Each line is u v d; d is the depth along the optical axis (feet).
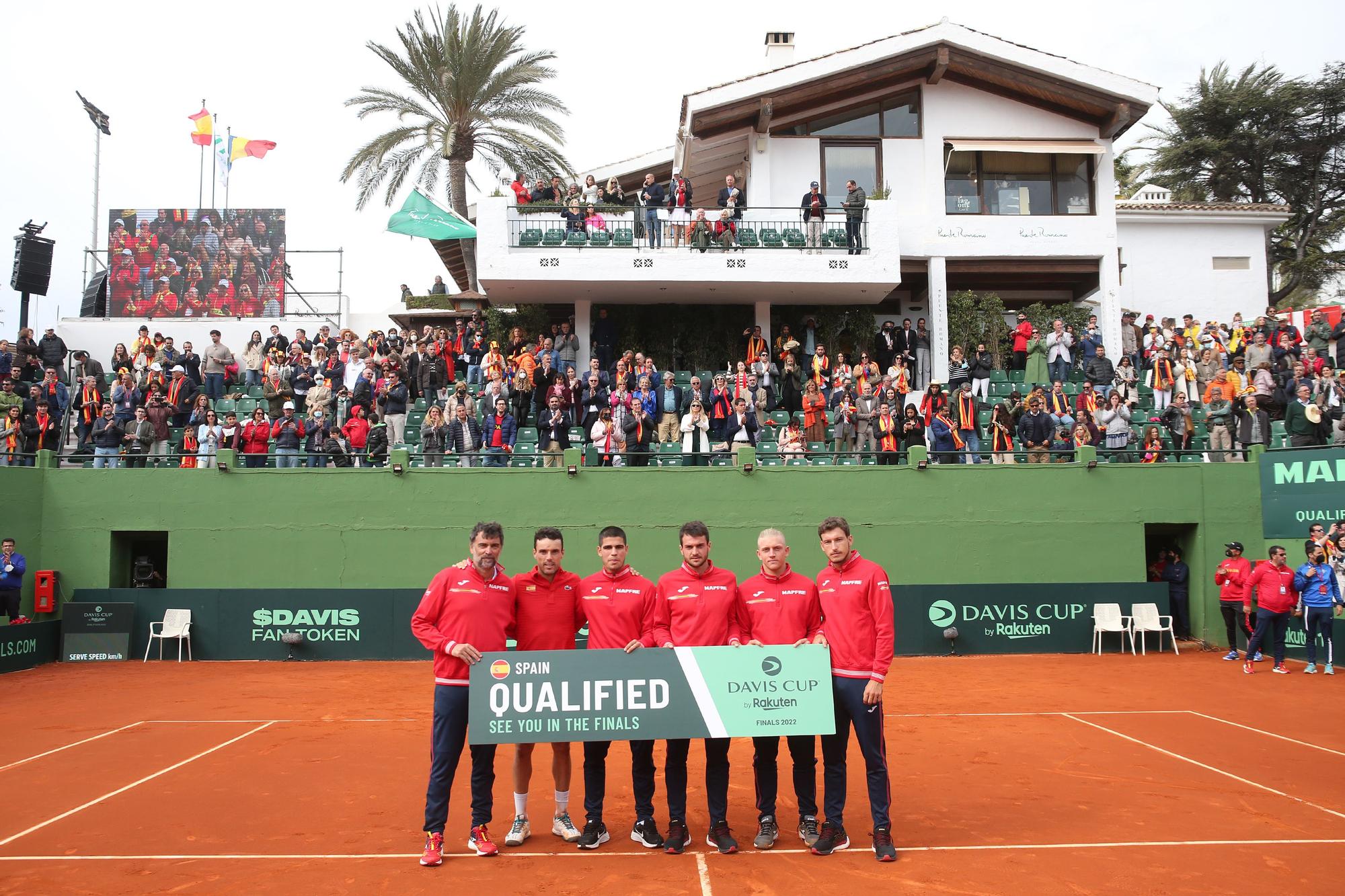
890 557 59.93
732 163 93.30
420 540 59.36
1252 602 51.62
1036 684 47.42
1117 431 64.59
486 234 78.28
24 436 65.92
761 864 22.11
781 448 66.23
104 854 23.11
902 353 79.00
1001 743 34.42
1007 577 59.98
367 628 57.36
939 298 83.82
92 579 58.90
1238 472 60.64
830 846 22.70
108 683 48.93
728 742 23.36
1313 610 49.98
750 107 82.53
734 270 78.74
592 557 59.36
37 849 23.45
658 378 71.20
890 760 32.22
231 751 33.76
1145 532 60.85
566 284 79.30
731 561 59.57
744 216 83.41
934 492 60.39
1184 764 31.35
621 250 78.48
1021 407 70.33
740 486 60.03
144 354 76.33
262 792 28.48
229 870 21.98
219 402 74.49
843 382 69.26
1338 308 81.15
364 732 36.96
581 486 59.77
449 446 63.67
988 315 84.94
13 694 45.60
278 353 76.02
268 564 59.21
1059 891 20.40
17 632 53.42
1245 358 76.28
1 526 56.39
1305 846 23.22
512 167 105.91
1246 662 51.39
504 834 24.38
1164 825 24.89
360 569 59.26
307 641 57.21
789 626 23.24
